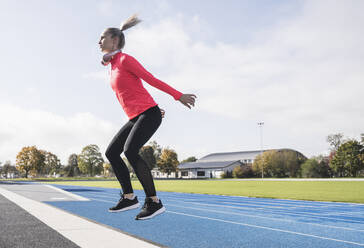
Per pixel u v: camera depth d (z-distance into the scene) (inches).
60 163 4421.8
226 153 4357.8
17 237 119.5
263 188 725.3
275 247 128.8
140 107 119.4
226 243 134.8
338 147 2618.1
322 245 133.6
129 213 232.4
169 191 607.2
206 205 318.0
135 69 117.3
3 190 510.0
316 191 593.9
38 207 229.3
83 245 105.9
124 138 127.3
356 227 184.2
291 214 246.5
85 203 320.2
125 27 134.3
